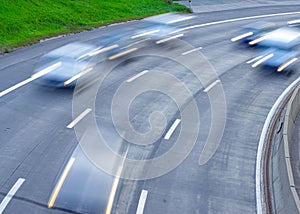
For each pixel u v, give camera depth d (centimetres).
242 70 3178
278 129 2227
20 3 3869
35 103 2361
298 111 2495
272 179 1820
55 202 1584
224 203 1670
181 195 1698
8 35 3366
